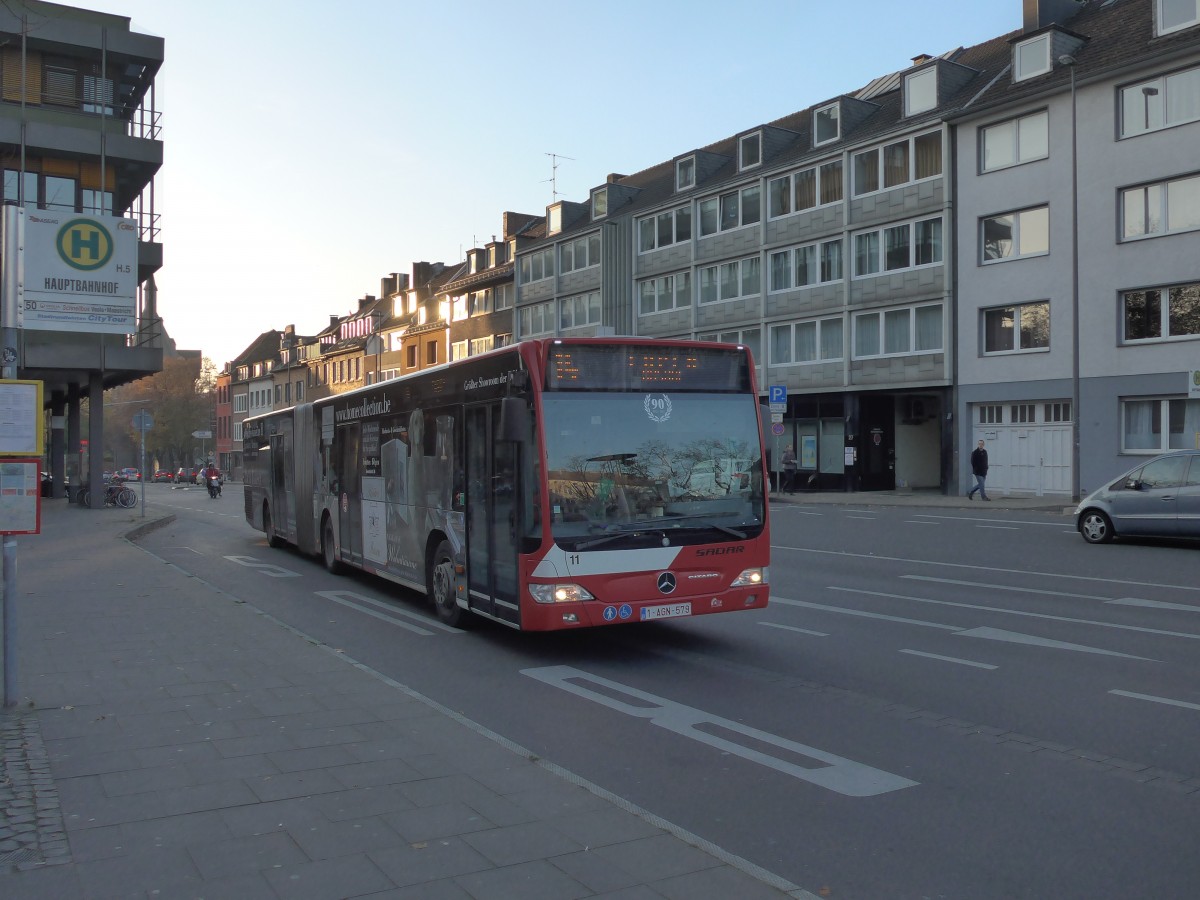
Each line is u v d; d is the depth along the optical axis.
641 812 4.77
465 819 4.66
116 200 33.47
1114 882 4.18
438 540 11.11
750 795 5.32
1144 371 28.28
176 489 73.12
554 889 3.91
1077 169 29.31
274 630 9.85
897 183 35.31
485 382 9.62
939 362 33.84
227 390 113.00
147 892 3.88
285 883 3.96
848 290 37.00
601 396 8.79
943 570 14.62
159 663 8.27
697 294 44.66
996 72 34.44
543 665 8.78
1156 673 8.03
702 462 9.05
